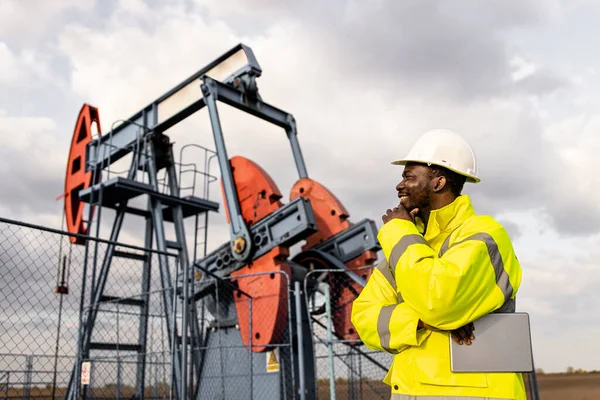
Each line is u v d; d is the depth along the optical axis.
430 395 1.97
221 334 12.59
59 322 7.26
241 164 13.66
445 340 2.01
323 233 14.00
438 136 2.29
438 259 1.90
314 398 11.65
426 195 2.22
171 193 15.25
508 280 1.97
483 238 1.95
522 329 1.89
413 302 1.90
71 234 7.01
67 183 16.91
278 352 11.43
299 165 15.20
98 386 11.70
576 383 34.59
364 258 12.98
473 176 2.22
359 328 2.26
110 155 14.58
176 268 8.73
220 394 12.01
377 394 10.88
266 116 14.84
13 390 8.50
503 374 1.91
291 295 12.07
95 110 17.09
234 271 12.59
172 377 8.84
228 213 13.06
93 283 12.31
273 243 12.02
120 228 14.60
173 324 8.97
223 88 14.00
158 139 15.27
